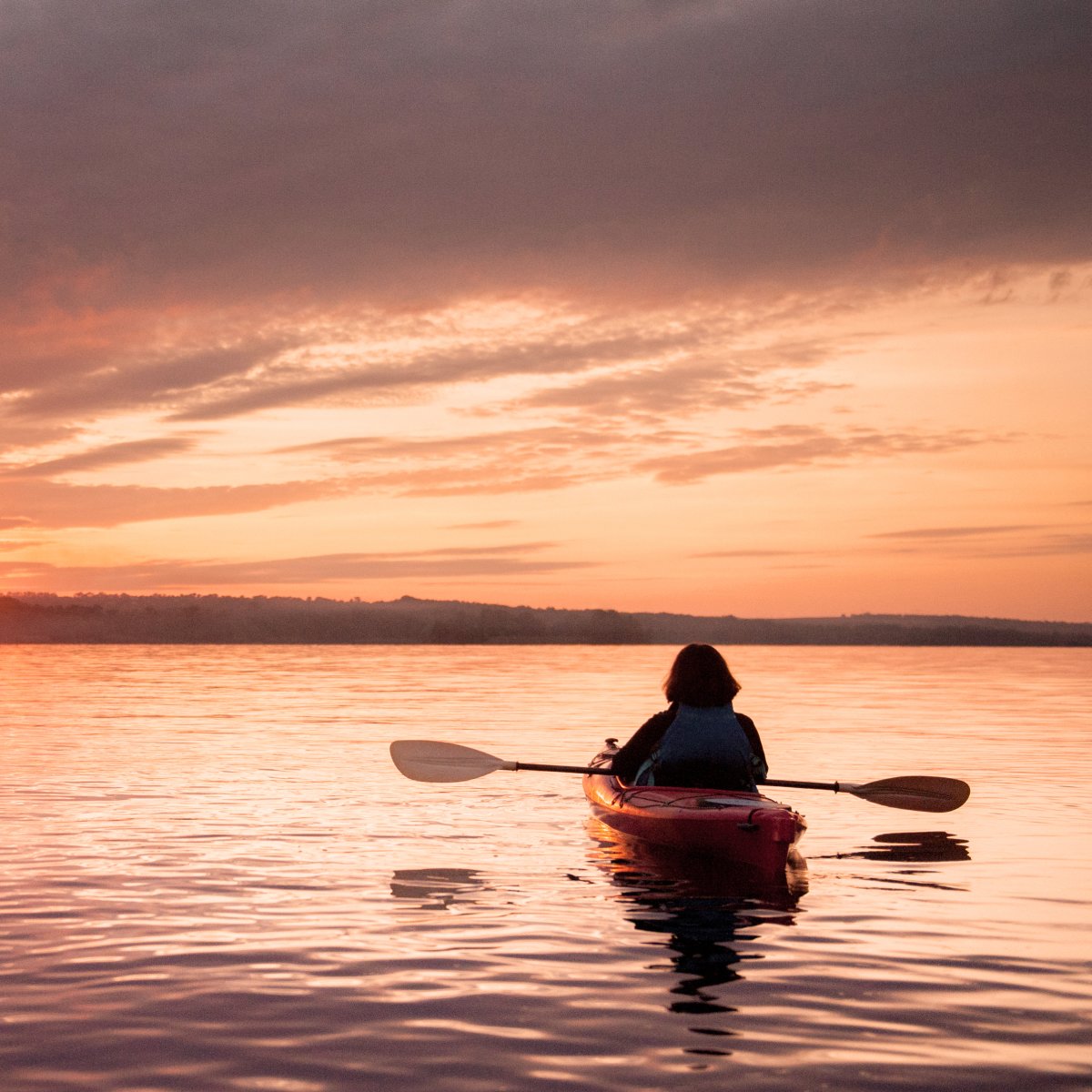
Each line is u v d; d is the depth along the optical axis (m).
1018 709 20.48
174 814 8.45
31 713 18.70
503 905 5.64
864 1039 3.72
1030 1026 3.85
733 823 6.70
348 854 6.99
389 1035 3.76
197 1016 3.95
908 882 6.30
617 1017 3.94
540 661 56.56
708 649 7.78
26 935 5.01
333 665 47.56
